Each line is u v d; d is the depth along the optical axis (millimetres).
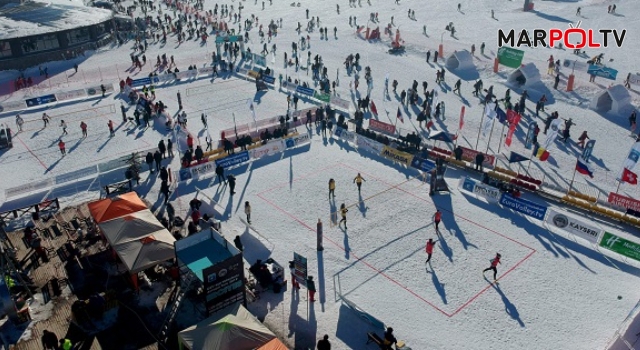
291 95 42875
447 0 79312
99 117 38469
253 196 26125
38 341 16328
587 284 19016
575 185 26750
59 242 21938
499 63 46562
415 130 34469
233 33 62094
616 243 20812
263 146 30891
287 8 79938
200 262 17484
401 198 25688
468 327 16891
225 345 13547
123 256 17984
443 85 43875
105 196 26312
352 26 66562
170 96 43281
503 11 70938
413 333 16625
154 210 24844
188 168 28000
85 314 16859
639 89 41031
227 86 45938
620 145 31641
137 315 17438
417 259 20609
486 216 23906
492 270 19797
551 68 44719
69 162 30609
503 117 30828
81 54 56969
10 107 39938
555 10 69062
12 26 54125
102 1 78625
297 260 17859
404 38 59000
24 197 26156
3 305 16875
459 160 29203
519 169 28594
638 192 26016
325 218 23797
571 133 33594
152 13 80250
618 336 15352
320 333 16594
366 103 37875
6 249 20031
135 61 51938
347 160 30344
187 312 17562
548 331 16672
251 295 18062
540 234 22375
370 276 19562
